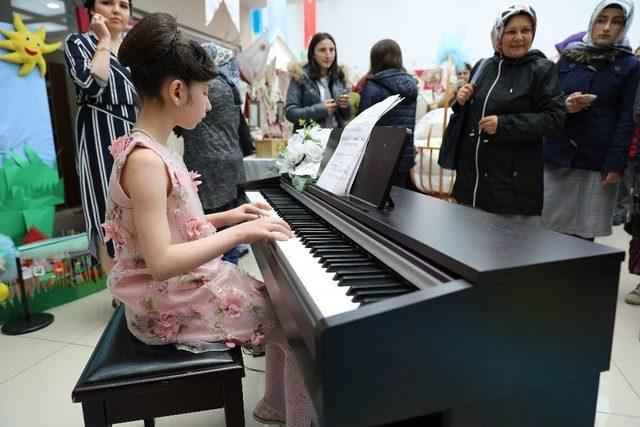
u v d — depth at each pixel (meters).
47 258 2.19
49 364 1.67
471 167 1.72
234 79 2.30
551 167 1.98
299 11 5.27
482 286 0.55
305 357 0.59
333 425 0.52
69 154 3.24
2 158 2.11
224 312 0.97
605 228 1.94
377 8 5.03
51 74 3.10
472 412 0.59
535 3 4.52
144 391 0.81
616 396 1.39
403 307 0.53
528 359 0.60
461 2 4.76
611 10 1.76
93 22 1.67
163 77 0.84
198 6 3.92
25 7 2.49
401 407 0.55
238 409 0.87
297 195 1.41
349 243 0.91
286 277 0.73
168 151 0.91
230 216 1.17
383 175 0.96
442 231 0.76
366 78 2.43
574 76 1.88
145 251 0.82
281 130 4.11
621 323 1.94
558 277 0.59
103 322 2.04
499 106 1.61
